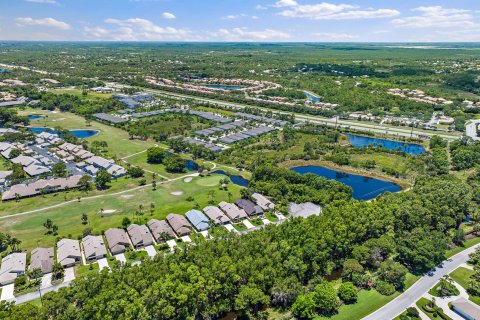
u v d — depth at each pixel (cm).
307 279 12306
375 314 10731
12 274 12156
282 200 17725
